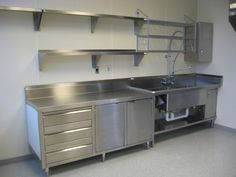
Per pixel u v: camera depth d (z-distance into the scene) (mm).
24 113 3133
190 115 4461
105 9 3582
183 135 4090
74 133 2822
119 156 3273
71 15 3277
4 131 3031
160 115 4277
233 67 4156
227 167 2934
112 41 3719
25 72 3074
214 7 4355
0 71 2928
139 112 3316
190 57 4484
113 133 3115
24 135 3168
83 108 2855
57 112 2686
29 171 2879
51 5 3139
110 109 3051
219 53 4363
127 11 3809
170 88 4047
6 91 2988
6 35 2908
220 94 4402
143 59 4105
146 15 4027
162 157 3229
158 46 4266
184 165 2994
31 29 3049
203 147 3561
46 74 3213
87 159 3178
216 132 4238
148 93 3451
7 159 3076
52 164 2719
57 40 3236
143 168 2922
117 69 3834
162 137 3992
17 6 2912
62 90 3316
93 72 3596
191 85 4445
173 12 4367
